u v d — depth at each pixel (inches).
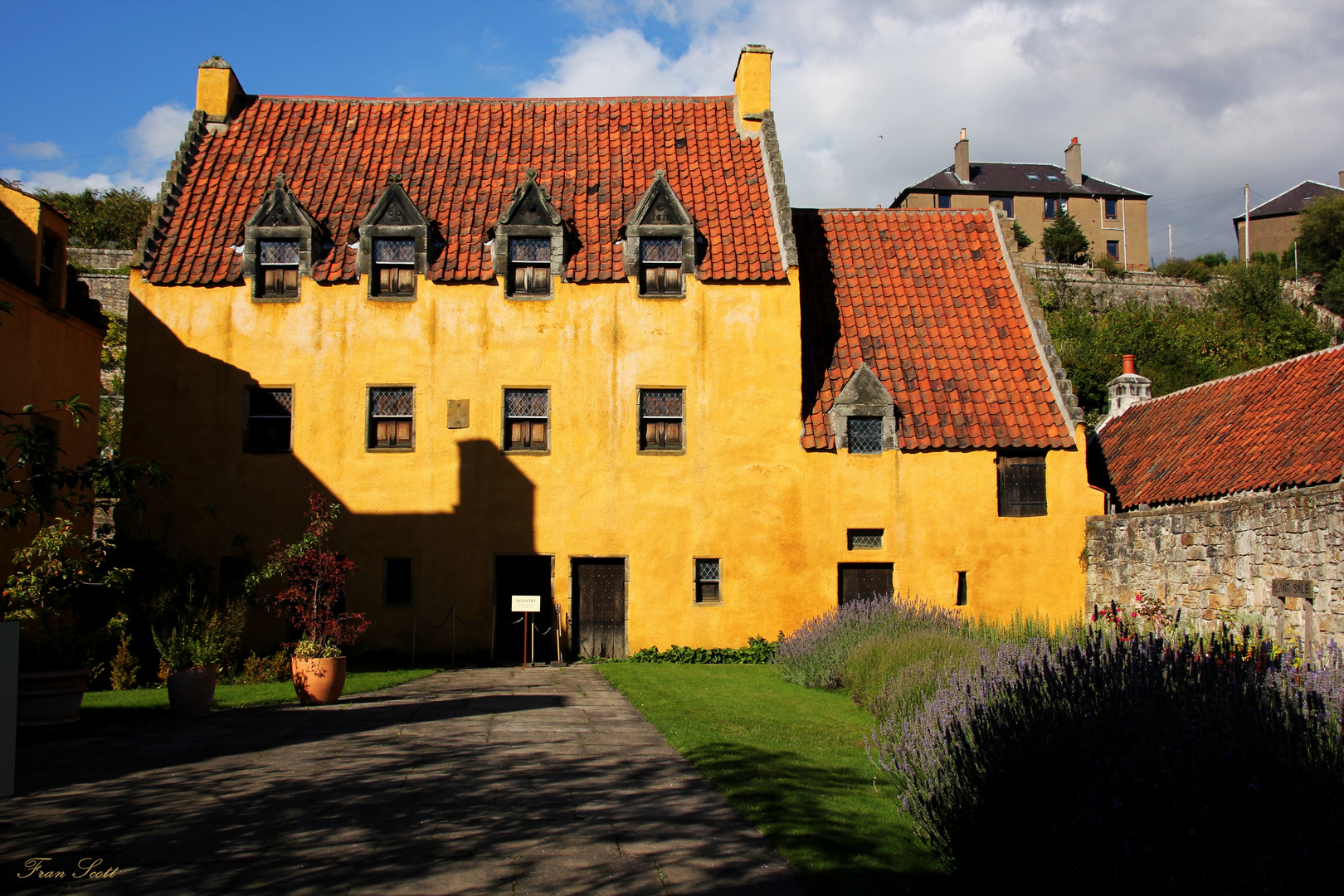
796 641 749.3
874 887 255.8
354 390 870.4
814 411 888.9
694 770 383.9
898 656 591.8
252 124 991.0
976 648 571.2
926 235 1026.1
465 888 250.8
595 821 311.0
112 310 1587.1
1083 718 265.3
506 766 388.5
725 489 869.8
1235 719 247.1
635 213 889.5
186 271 870.4
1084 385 1466.5
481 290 880.3
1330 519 568.4
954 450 874.1
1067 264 2309.3
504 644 859.4
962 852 265.3
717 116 1026.7
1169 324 1743.4
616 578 871.1
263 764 389.7
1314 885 188.4
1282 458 709.9
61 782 358.6
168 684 506.3
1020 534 871.1
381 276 888.3
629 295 883.4
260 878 257.3
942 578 863.7
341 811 320.2
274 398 877.2
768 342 882.1
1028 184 2689.5
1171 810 210.8
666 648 857.5
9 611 526.6
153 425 859.4
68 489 730.8
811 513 869.8
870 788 369.4
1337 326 1995.6
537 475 867.4
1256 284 1931.6
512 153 976.3
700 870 265.6
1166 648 327.9
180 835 293.9
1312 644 579.8
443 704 555.8
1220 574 682.2
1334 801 206.5
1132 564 801.6
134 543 701.3
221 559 851.4
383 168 953.5
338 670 557.9
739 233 911.0
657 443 882.8
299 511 857.5
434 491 863.1
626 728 480.4
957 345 935.7
